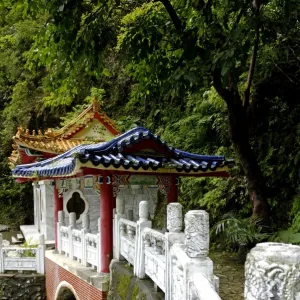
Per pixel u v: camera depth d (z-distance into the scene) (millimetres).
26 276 11461
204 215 4156
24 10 8445
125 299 6820
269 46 9375
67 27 7559
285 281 2021
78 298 9031
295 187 9539
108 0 8391
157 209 13180
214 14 8055
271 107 10586
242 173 11008
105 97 20406
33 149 14891
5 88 27672
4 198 24938
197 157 8844
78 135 15930
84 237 9492
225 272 7656
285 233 8164
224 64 6715
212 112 13180
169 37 8594
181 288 4379
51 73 9398
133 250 7301
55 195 12391
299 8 7566
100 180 8305
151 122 17125
